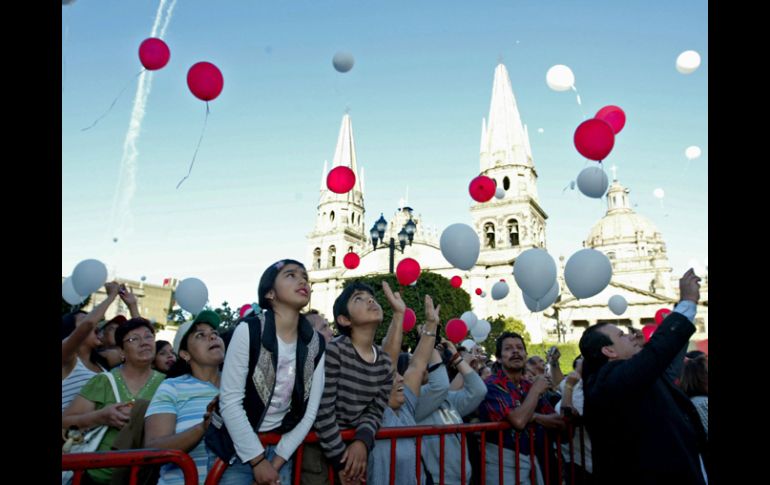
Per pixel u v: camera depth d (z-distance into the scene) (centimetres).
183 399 456
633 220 8994
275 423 357
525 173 6353
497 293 1387
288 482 375
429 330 507
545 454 536
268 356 345
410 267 1038
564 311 6431
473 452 553
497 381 576
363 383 400
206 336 489
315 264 7331
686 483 400
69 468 273
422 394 522
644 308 6147
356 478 366
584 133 678
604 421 439
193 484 306
